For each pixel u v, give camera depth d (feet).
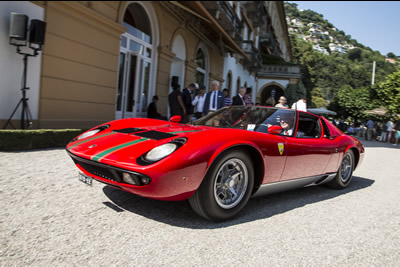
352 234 7.96
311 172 10.69
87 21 21.13
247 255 6.19
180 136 7.50
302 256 6.39
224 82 57.41
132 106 29.17
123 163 6.66
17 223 6.70
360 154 14.02
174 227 7.23
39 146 15.62
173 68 37.70
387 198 12.51
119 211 7.91
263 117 10.50
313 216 9.18
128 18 29.55
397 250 7.15
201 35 41.06
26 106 16.75
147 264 5.47
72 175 11.09
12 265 5.03
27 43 17.24
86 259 5.45
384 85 66.28
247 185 8.23
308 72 150.92
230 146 7.41
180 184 6.72
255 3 67.46
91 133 9.37
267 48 116.06
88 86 22.03
